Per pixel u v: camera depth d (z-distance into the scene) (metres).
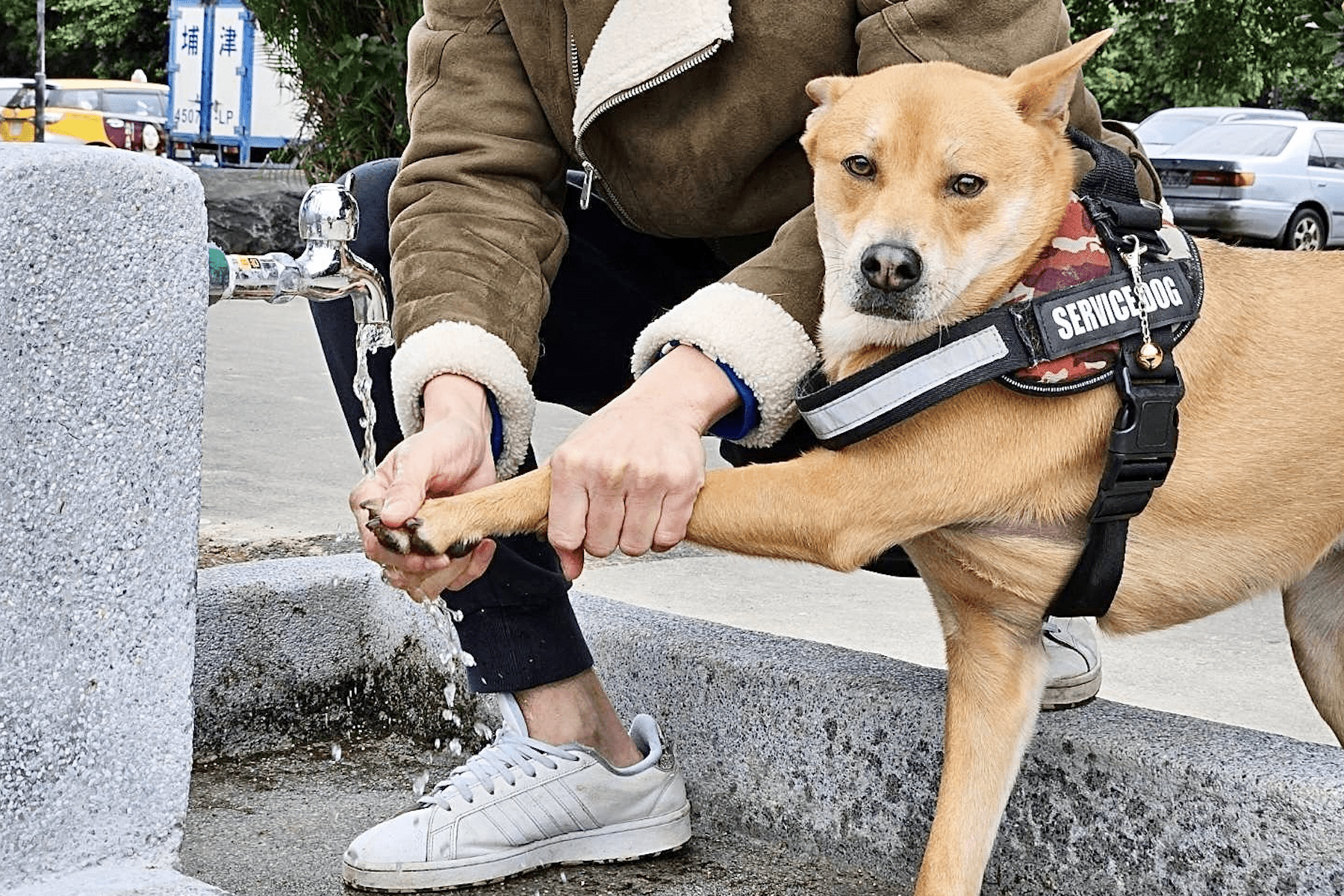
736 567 4.84
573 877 2.34
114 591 1.61
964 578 2.07
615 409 1.89
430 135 2.39
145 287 1.60
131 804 1.65
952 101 2.05
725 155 2.34
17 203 1.49
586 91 2.25
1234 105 19.38
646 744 2.51
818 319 2.14
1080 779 2.14
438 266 2.24
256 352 9.34
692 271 2.81
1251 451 2.07
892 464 1.92
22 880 1.56
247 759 2.90
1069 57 2.07
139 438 1.62
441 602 2.40
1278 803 1.93
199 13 17.55
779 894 2.30
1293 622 2.47
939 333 1.88
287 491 5.41
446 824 2.25
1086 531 2.00
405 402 2.13
